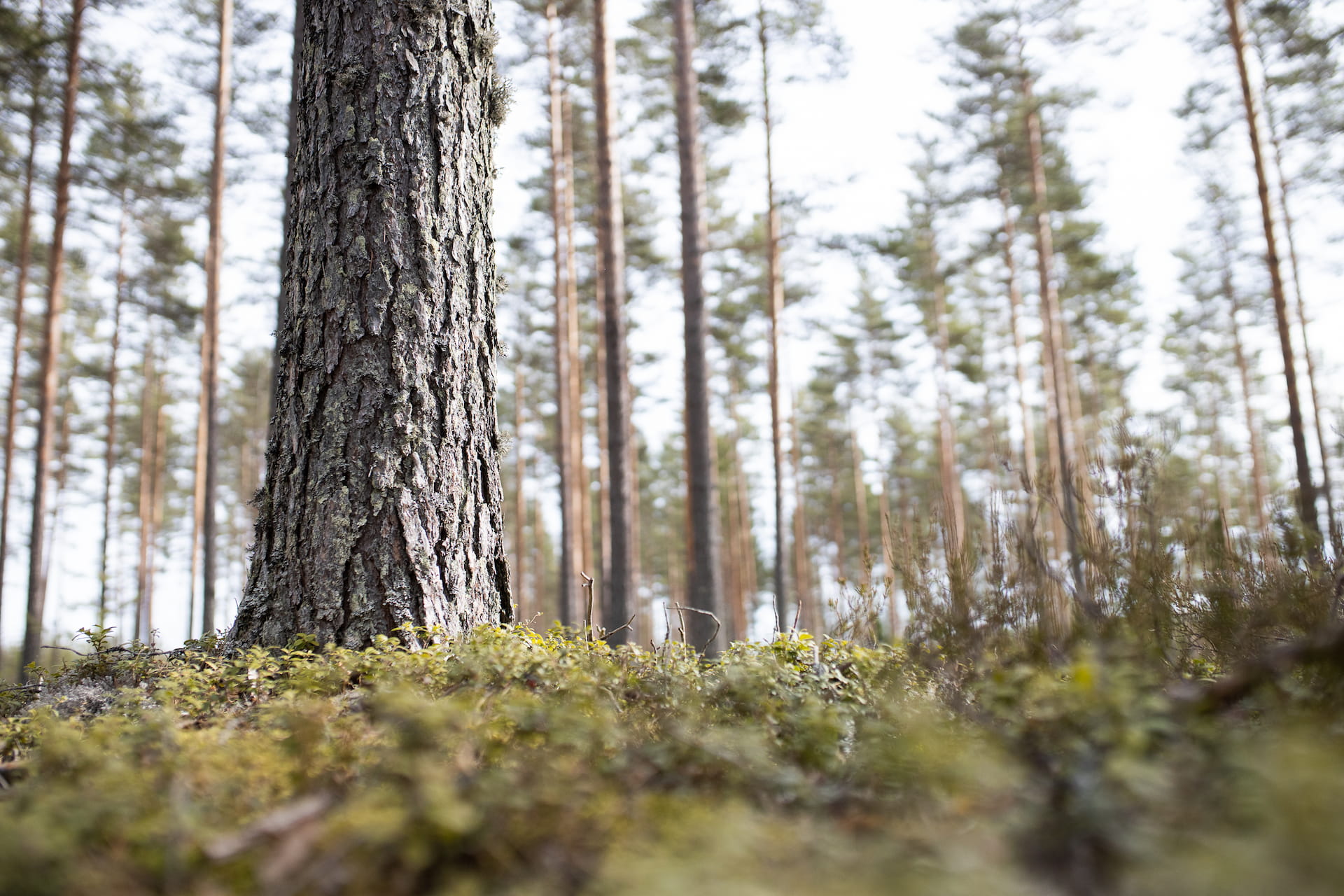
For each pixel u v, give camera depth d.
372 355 4.09
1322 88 14.30
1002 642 3.10
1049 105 18.67
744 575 32.38
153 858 1.61
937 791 1.83
